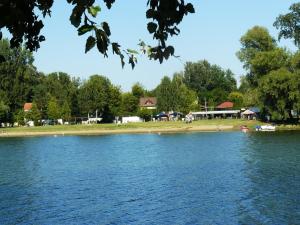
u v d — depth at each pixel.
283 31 121.62
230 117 195.12
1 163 69.44
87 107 174.50
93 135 135.62
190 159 66.31
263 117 135.25
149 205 35.09
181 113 188.00
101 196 39.22
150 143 99.75
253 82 126.75
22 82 174.50
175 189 41.44
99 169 58.34
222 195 37.97
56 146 100.06
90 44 6.64
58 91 181.88
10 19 6.84
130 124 159.62
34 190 43.41
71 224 30.33
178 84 193.88
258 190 39.56
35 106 170.62
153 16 6.98
